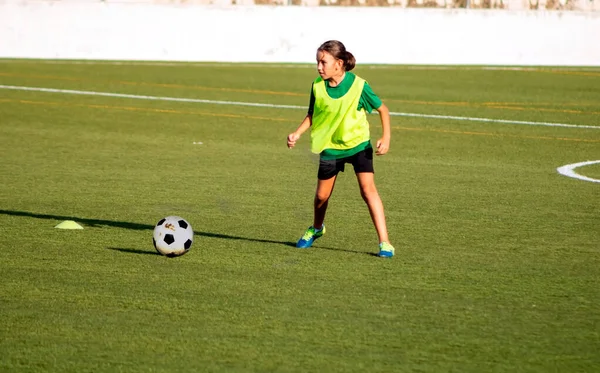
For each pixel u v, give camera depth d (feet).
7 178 106.63
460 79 259.39
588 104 209.15
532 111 194.59
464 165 125.39
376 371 47.32
